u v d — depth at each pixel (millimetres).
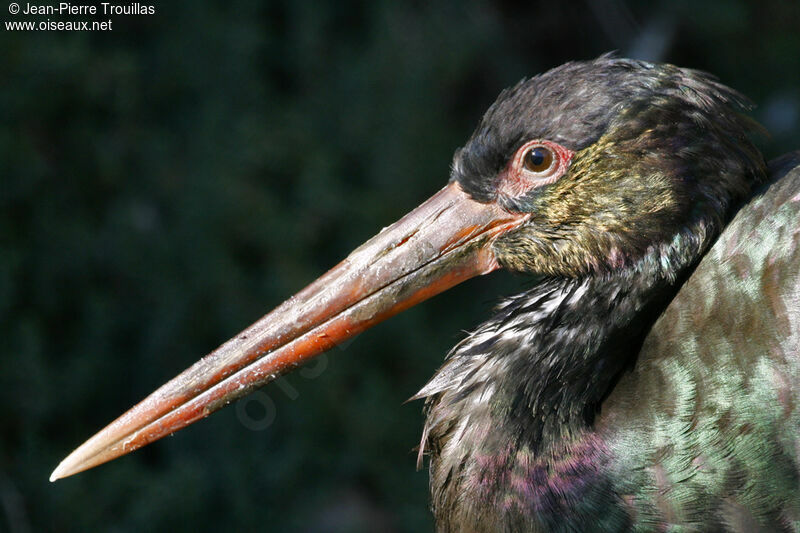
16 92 10375
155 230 10797
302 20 12180
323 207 11227
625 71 5555
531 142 5676
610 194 5559
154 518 9484
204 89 11547
